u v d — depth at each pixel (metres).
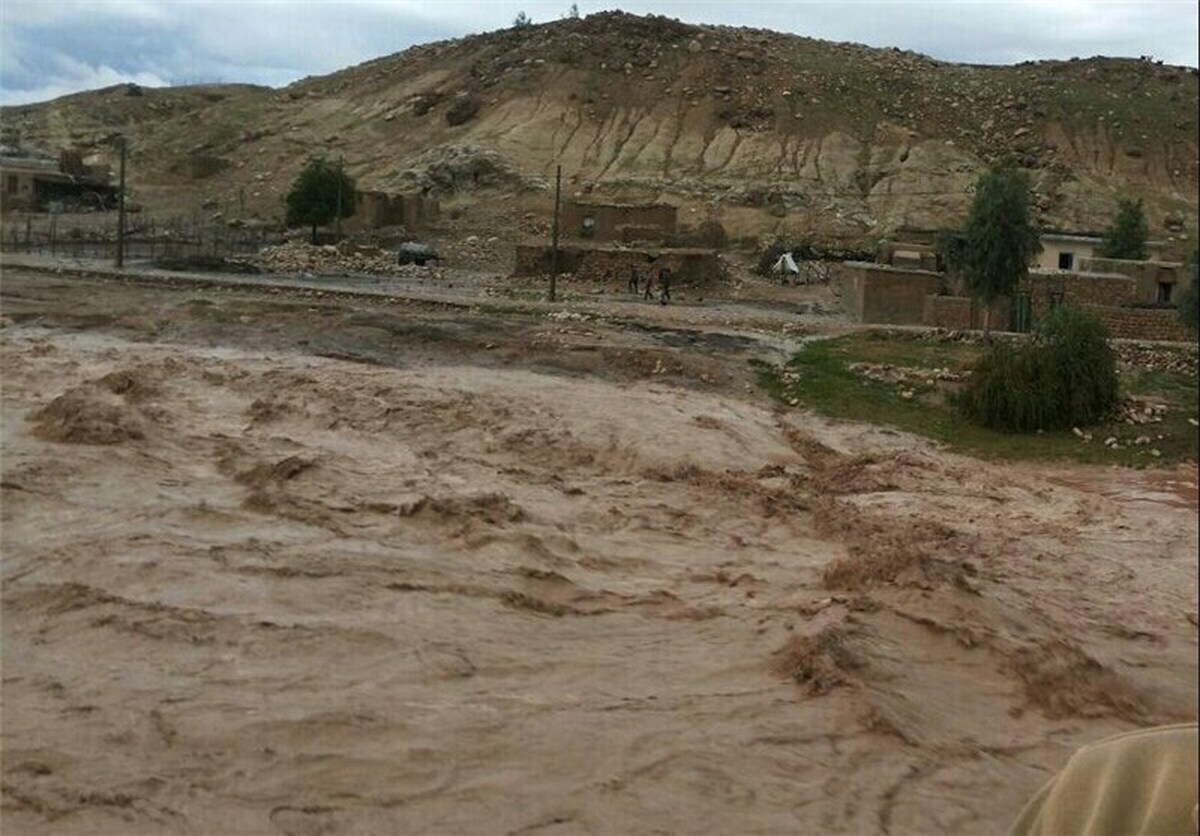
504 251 62.00
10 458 15.14
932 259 45.81
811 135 99.62
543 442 18.75
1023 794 7.61
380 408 20.66
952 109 110.25
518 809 7.14
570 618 10.69
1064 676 9.49
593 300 42.28
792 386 25.30
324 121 110.62
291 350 27.31
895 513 15.89
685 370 26.11
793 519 15.09
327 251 56.03
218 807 7.07
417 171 86.75
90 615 10.01
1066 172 91.81
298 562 11.62
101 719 8.12
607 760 7.79
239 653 9.39
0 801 7.02
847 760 7.89
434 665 9.30
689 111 103.00
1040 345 22.88
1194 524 14.70
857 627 10.01
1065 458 20.44
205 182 94.50
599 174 90.25
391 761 7.69
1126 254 44.59
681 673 9.34
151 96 134.75
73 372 22.64
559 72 108.62
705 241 64.69
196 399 20.83
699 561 12.92
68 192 80.62
